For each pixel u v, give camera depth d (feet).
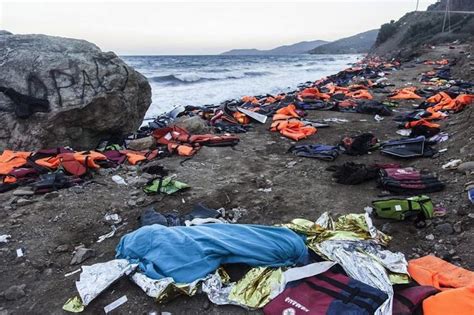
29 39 29.60
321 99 49.34
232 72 140.36
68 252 15.24
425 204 15.93
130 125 32.99
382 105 41.57
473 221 15.20
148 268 12.72
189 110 44.73
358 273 11.95
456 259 13.26
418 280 11.97
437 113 34.86
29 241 15.94
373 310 10.44
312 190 20.35
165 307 11.71
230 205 19.12
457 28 180.65
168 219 16.72
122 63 31.58
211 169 24.54
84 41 31.17
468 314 9.83
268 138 32.32
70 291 12.82
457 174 20.10
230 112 39.27
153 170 23.79
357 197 19.12
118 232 16.70
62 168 22.99
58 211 18.43
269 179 22.33
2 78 27.50
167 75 111.65
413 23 233.96
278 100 50.90
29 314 11.83
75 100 28.02
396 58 139.74
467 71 64.34
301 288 11.63
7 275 13.83
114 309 11.75
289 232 14.06
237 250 13.05
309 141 31.17
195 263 12.62
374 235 14.37
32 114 27.37
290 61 274.57
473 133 24.90
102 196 20.21
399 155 24.59
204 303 11.75
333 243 13.44
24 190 20.63
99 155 24.82
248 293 11.80
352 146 26.45
